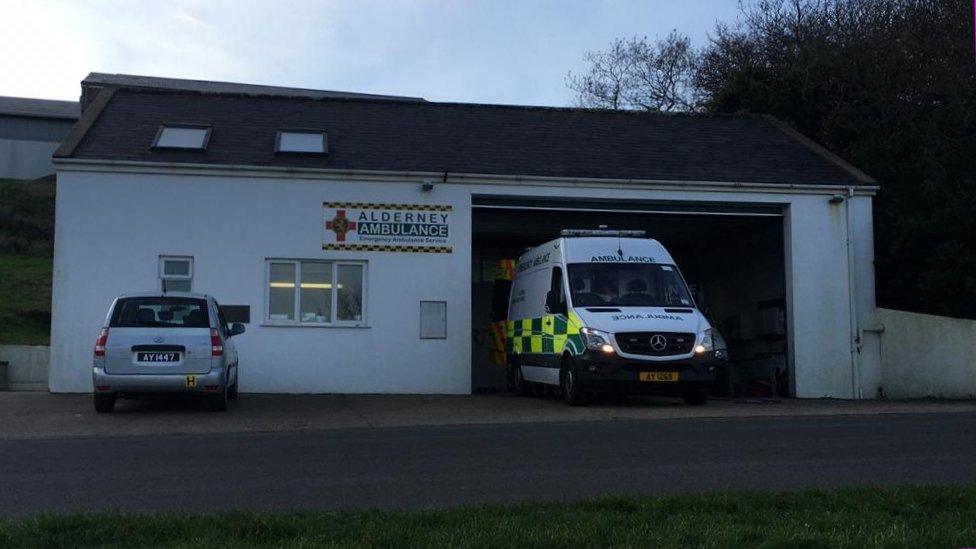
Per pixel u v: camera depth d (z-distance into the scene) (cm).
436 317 1800
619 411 1416
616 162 1958
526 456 947
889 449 980
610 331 1448
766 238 2092
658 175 1903
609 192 1866
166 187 1734
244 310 1745
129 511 685
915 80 2330
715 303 2436
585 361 1450
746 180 1912
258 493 770
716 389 1989
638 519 634
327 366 1767
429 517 639
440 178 1808
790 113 2480
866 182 1939
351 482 815
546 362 1616
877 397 1888
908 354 1850
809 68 2488
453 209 1819
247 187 1759
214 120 1966
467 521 629
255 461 926
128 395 1380
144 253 1717
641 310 1497
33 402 1525
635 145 2073
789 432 1116
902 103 2309
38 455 966
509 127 2114
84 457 953
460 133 2045
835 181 1945
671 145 2095
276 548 559
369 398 1659
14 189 4828
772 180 1925
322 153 1844
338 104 2144
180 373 1340
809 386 1883
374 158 1859
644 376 1438
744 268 2236
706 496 707
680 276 1592
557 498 745
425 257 1806
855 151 2216
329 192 1783
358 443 1051
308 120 2028
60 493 770
